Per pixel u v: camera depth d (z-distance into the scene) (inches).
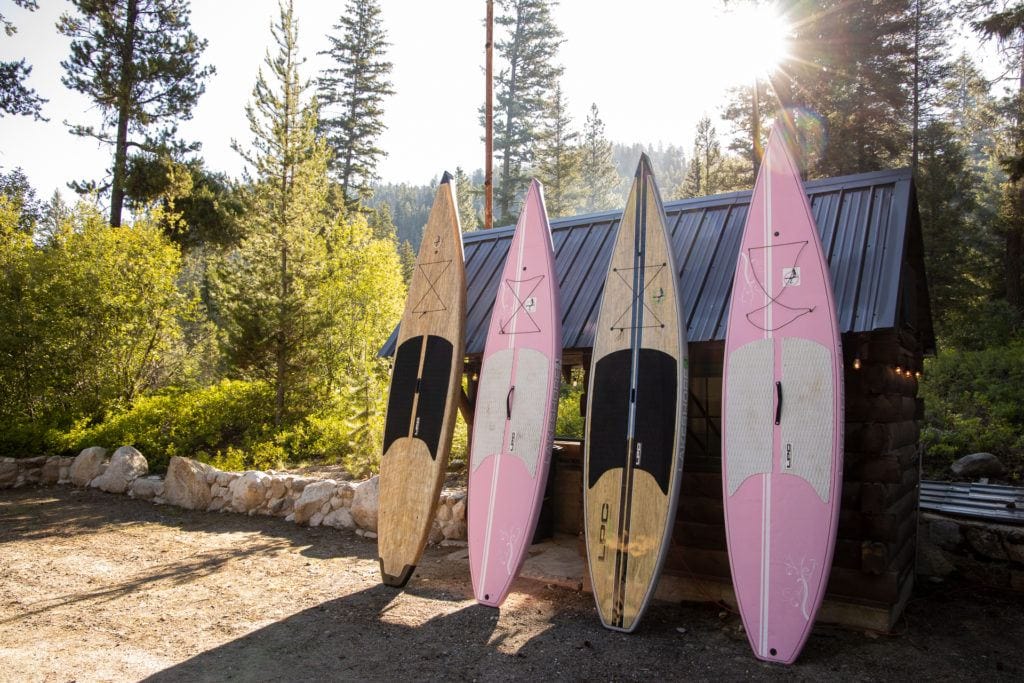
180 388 566.3
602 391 211.5
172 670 157.2
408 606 207.2
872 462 184.1
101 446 428.5
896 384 197.9
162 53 692.1
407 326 261.6
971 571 222.5
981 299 769.6
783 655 163.5
